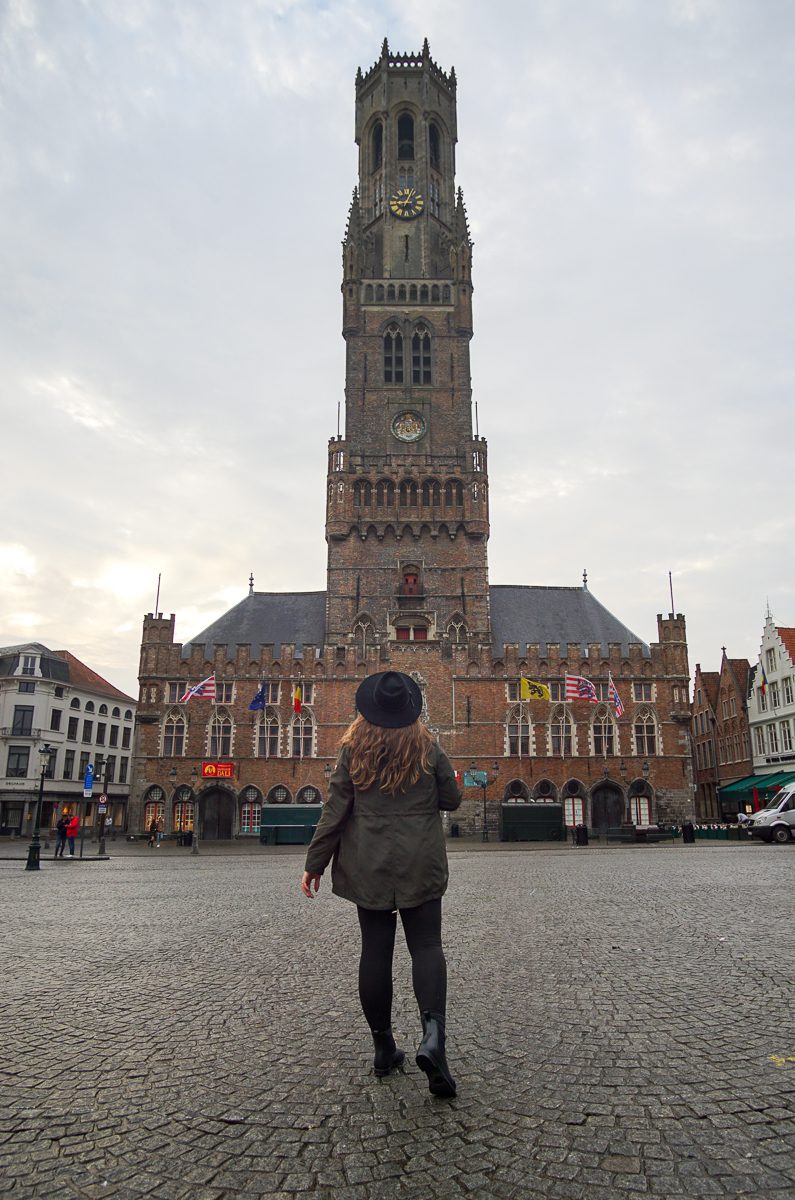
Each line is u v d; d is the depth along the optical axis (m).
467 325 86.00
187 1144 5.36
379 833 6.48
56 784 89.88
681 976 9.98
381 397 83.88
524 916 15.65
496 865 31.50
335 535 78.00
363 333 85.50
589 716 73.44
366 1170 4.98
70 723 93.38
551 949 11.97
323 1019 8.36
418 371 85.81
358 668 74.06
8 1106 6.02
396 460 80.06
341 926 15.01
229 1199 4.67
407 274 89.69
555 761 72.50
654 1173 4.88
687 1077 6.41
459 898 18.97
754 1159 5.04
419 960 6.35
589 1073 6.54
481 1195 4.68
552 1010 8.48
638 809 72.25
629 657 74.75
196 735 72.56
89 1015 8.55
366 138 96.38
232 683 73.62
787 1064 6.68
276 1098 6.12
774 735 77.75
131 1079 6.57
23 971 10.84
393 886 6.36
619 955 11.41
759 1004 8.58
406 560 77.81
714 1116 5.66
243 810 71.56
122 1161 5.13
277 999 9.23
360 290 86.62
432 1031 5.95
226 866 35.56
